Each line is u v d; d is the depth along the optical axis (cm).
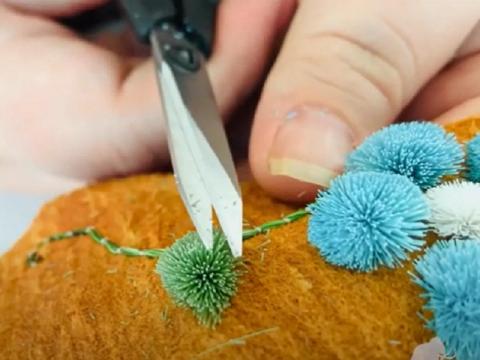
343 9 11
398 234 8
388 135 9
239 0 13
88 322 9
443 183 9
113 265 10
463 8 12
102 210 11
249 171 12
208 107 9
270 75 11
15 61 13
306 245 9
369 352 8
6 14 14
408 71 12
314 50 11
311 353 8
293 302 8
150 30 11
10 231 14
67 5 14
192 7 12
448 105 13
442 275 7
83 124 13
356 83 11
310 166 9
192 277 8
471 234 8
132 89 13
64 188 14
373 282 8
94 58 13
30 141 13
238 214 8
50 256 10
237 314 8
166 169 13
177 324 8
